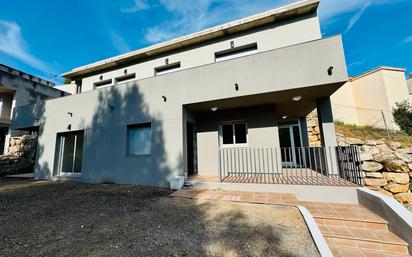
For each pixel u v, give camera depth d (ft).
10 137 46.19
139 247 9.30
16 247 9.34
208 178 22.15
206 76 21.53
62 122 29.48
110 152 25.35
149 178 22.81
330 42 17.37
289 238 10.14
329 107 20.57
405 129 42.68
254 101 22.09
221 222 11.99
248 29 26.48
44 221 12.45
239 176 22.63
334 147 19.60
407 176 25.41
